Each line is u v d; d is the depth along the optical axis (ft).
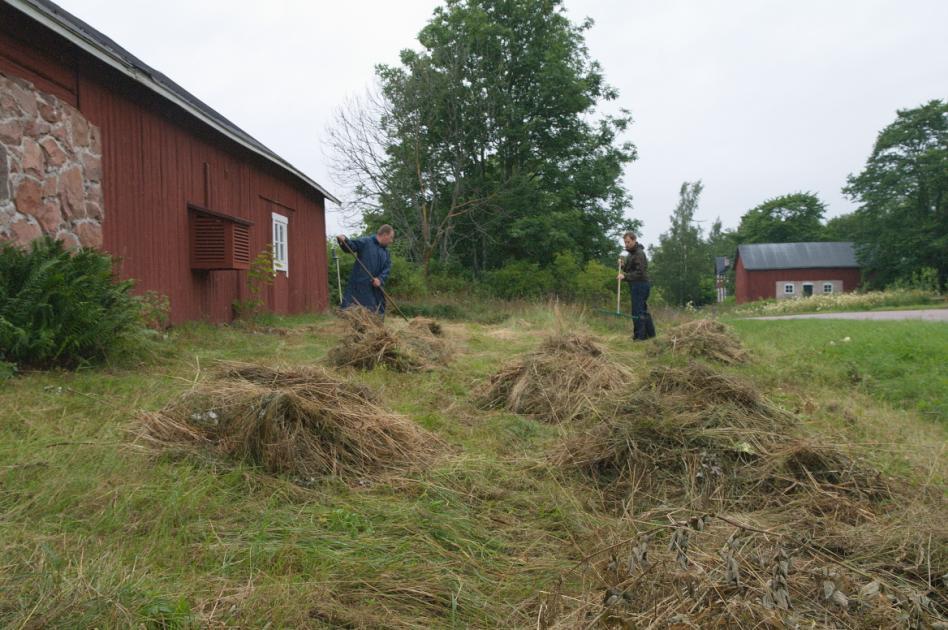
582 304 55.67
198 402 11.80
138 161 26.45
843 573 6.82
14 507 7.96
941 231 141.18
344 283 62.13
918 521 8.59
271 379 13.38
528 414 16.05
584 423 13.80
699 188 191.21
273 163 41.32
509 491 10.36
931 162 140.46
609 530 8.67
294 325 35.53
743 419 12.30
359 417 12.05
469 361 23.93
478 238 91.76
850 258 169.27
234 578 6.88
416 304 57.31
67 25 20.07
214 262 31.12
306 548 7.64
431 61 82.94
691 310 72.74
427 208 88.63
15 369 15.12
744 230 243.60
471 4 87.51
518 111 86.28
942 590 7.04
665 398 13.19
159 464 9.89
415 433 12.50
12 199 19.04
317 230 52.75
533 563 7.86
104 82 24.21
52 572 6.22
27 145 19.69
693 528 6.86
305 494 9.53
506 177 90.63
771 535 7.63
